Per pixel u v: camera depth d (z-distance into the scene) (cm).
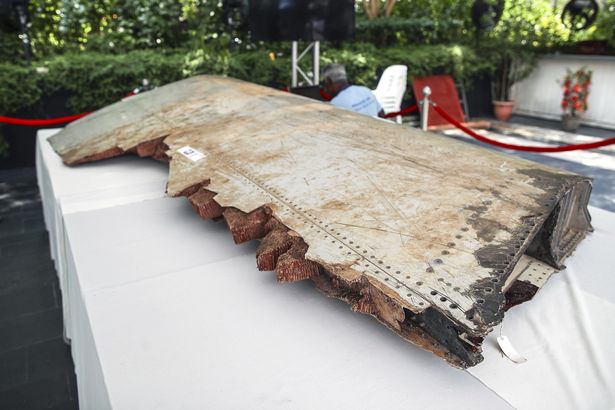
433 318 116
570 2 763
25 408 208
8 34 594
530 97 875
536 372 117
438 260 122
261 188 174
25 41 559
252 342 127
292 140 208
